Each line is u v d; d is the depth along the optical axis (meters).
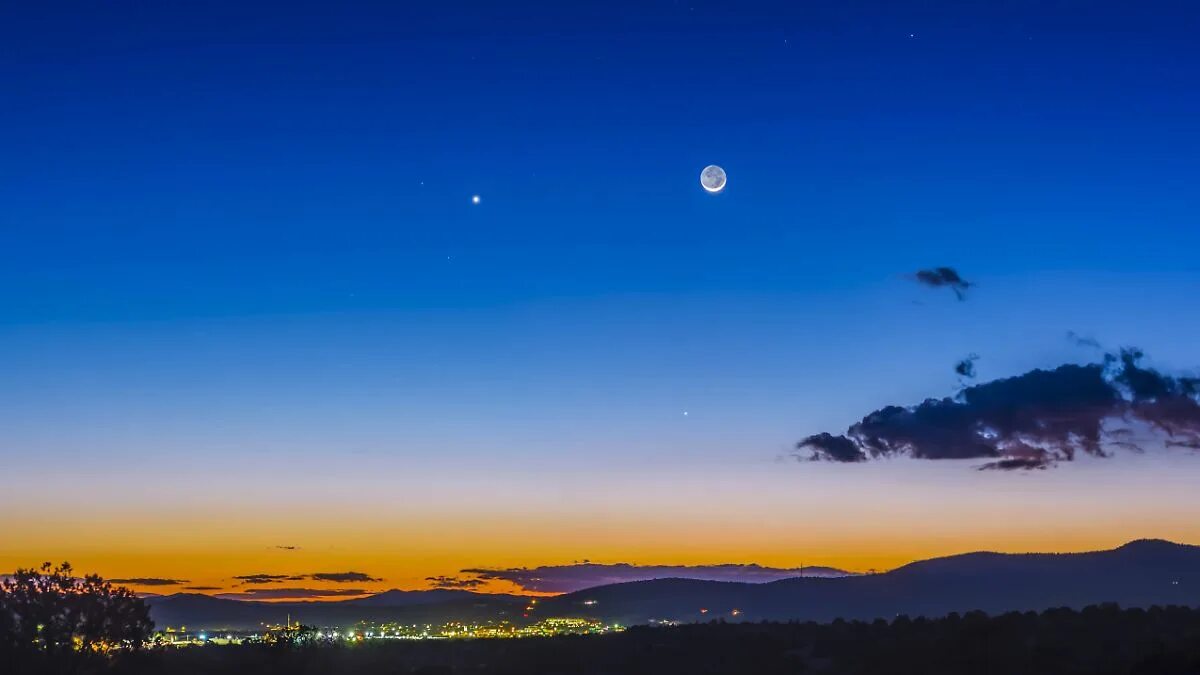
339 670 68.81
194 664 63.12
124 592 51.28
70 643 49.03
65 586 50.06
